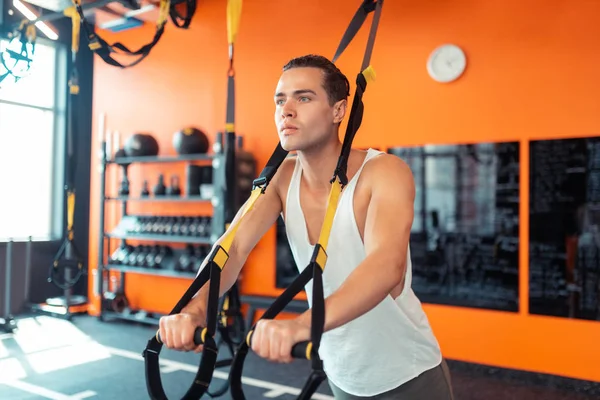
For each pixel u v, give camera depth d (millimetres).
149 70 5930
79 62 6496
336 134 1141
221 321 2176
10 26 4988
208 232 5051
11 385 3629
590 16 3652
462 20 4113
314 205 1213
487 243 3988
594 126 3623
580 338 3639
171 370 3998
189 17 3740
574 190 3676
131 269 5508
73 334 5109
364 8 1494
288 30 4977
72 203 3061
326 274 1253
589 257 3619
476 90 4051
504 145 3936
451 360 4098
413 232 4297
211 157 4926
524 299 3838
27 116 6262
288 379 3832
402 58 4359
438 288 4184
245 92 5211
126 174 5645
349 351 1347
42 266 6250
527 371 3803
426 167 4250
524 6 3879
